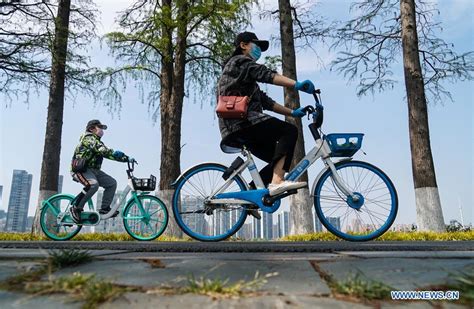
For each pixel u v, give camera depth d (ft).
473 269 4.82
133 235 19.95
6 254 6.62
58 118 32.01
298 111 11.47
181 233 29.99
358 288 3.80
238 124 10.83
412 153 28.22
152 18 32.83
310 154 11.44
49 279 4.17
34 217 28.96
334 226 11.60
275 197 10.80
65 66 33.01
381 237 22.67
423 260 5.54
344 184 11.43
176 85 34.09
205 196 11.53
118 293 3.71
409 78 29.45
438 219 26.32
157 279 4.38
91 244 11.53
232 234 11.81
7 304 3.50
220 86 11.04
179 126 33.40
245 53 11.47
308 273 4.71
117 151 19.51
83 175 19.26
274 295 3.72
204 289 3.83
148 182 20.12
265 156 11.48
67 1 34.47
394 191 11.48
